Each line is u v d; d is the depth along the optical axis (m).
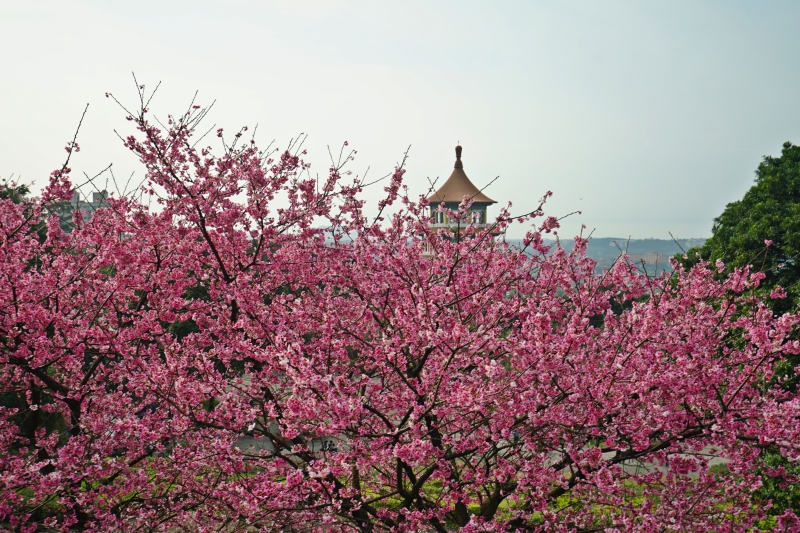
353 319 10.02
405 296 9.41
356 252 10.13
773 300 19.73
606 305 10.45
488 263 10.22
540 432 7.56
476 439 7.39
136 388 8.57
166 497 8.88
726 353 9.19
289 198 10.13
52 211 10.42
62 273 9.73
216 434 7.83
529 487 7.47
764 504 8.17
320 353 7.98
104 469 7.93
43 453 9.69
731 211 27.41
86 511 8.30
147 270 10.02
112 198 9.80
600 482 6.76
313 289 10.51
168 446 8.61
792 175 25.14
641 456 7.48
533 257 10.30
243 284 8.83
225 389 7.32
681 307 8.50
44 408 10.66
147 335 9.40
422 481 8.04
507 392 6.95
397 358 8.08
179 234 9.78
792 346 7.28
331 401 6.27
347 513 7.94
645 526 7.07
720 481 8.12
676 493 7.77
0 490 7.51
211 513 8.62
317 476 6.77
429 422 8.16
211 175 9.54
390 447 7.45
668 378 7.19
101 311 10.45
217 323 9.84
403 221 10.74
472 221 10.79
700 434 7.42
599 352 8.73
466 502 8.44
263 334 8.71
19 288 8.88
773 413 6.52
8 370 10.27
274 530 8.14
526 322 7.53
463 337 6.98
